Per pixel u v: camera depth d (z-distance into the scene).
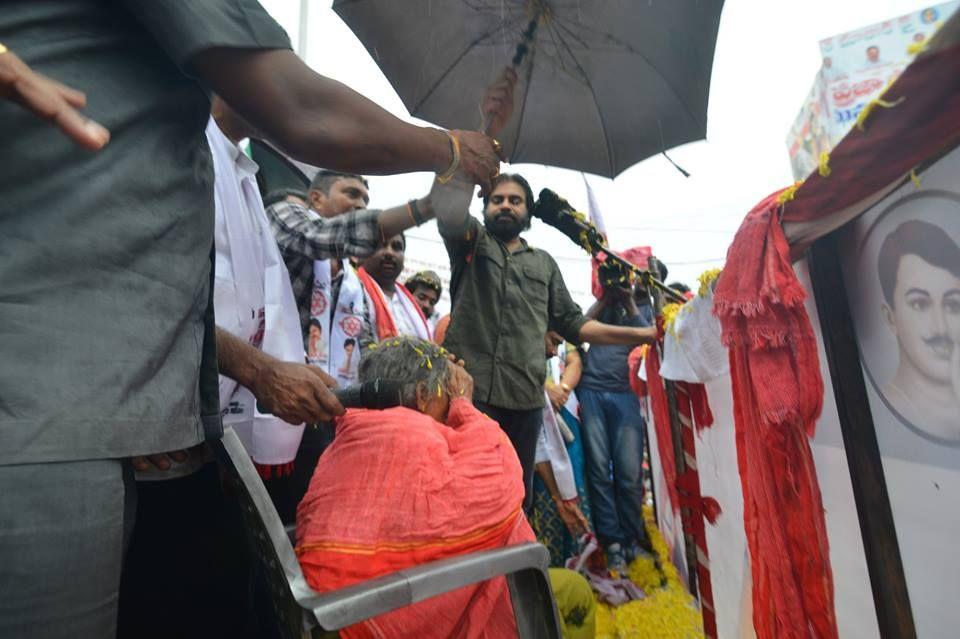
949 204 0.90
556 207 2.34
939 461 0.97
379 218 1.65
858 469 1.16
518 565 1.02
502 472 1.19
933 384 0.97
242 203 1.41
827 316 1.24
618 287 2.53
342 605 0.83
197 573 1.20
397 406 1.25
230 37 0.69
